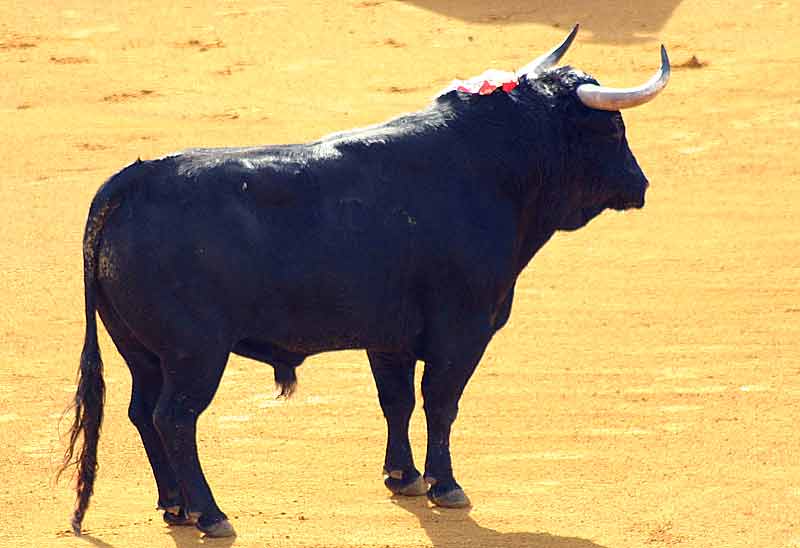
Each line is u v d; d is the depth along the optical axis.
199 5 111.25
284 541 30.61
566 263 57.22
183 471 30.17
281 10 109.00
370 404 41.28
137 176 29.64
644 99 32.31
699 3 106.19
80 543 30.64
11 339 47.97
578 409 40.66
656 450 37.16
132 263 29.19
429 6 109.38
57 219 64.06
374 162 31.20
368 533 31.17
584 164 33.47
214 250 29.34
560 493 33.94
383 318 31.28
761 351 46.12
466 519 32.09
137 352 30.84
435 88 90.00
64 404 41.44
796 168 72.06
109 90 90.88
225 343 29.84
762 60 91.94
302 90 90.06
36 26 105.81
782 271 55.72
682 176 71.50
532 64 34.47
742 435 38.25
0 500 33.75
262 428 39.25
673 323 49.38
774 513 32.38
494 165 32.25
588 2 108.50
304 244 30.11
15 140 79.19
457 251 31.47
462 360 32.16
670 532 31.20
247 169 30.08
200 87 91.38
